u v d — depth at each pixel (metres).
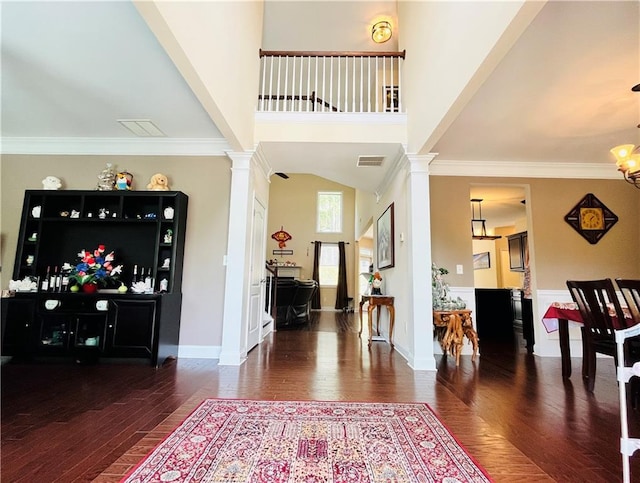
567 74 2.57
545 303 4.35
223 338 3.48
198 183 3.95
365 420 2.05
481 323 6.13
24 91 2.96
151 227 3.93
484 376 3.12
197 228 3.88
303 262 11.16
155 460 1.56
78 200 3.88
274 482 1.40
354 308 10.63
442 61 2.69
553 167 4.53
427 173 3.59
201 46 2.26
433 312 3.73
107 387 2.64
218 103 2.63
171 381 2.81
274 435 1.82
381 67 5.24
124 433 1.83
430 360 3.37
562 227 4.49
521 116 3.20
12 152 4.00
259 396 2.46
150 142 3.96
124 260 3.88
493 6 1.89
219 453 1.63
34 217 3.67
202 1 2.28
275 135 3.79
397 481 1.42
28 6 2.02
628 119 3.25
